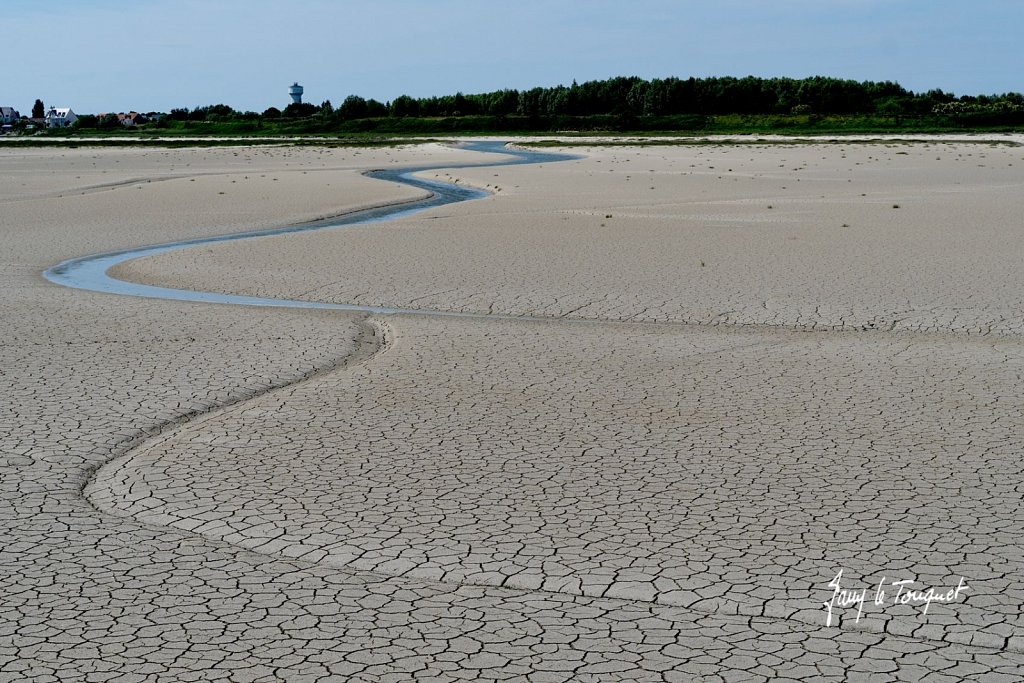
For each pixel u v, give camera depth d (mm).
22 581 5461
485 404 8766
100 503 6605
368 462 7281
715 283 14445
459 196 31625
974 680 4422
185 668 4566
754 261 16375
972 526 6023
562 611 5078
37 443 7812
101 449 7691
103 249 19219
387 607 5141
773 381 9469
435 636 4840
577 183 36188
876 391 9086
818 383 9383
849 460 7227
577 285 14398
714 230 20734
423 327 12062
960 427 7992
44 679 4488
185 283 15188
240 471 7129
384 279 15055
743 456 7332
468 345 11094
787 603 5121
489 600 5207
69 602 5219
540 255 17219
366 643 4777
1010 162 49156
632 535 5957
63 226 22875
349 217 25062
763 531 5988
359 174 42781
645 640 4785
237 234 21500
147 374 9922
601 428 8047
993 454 7320
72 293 14492
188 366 10242
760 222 22250
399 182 38625
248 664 4598
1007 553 5648
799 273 15188
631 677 4457
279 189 33500
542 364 10203
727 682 4406
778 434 7852
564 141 87250
